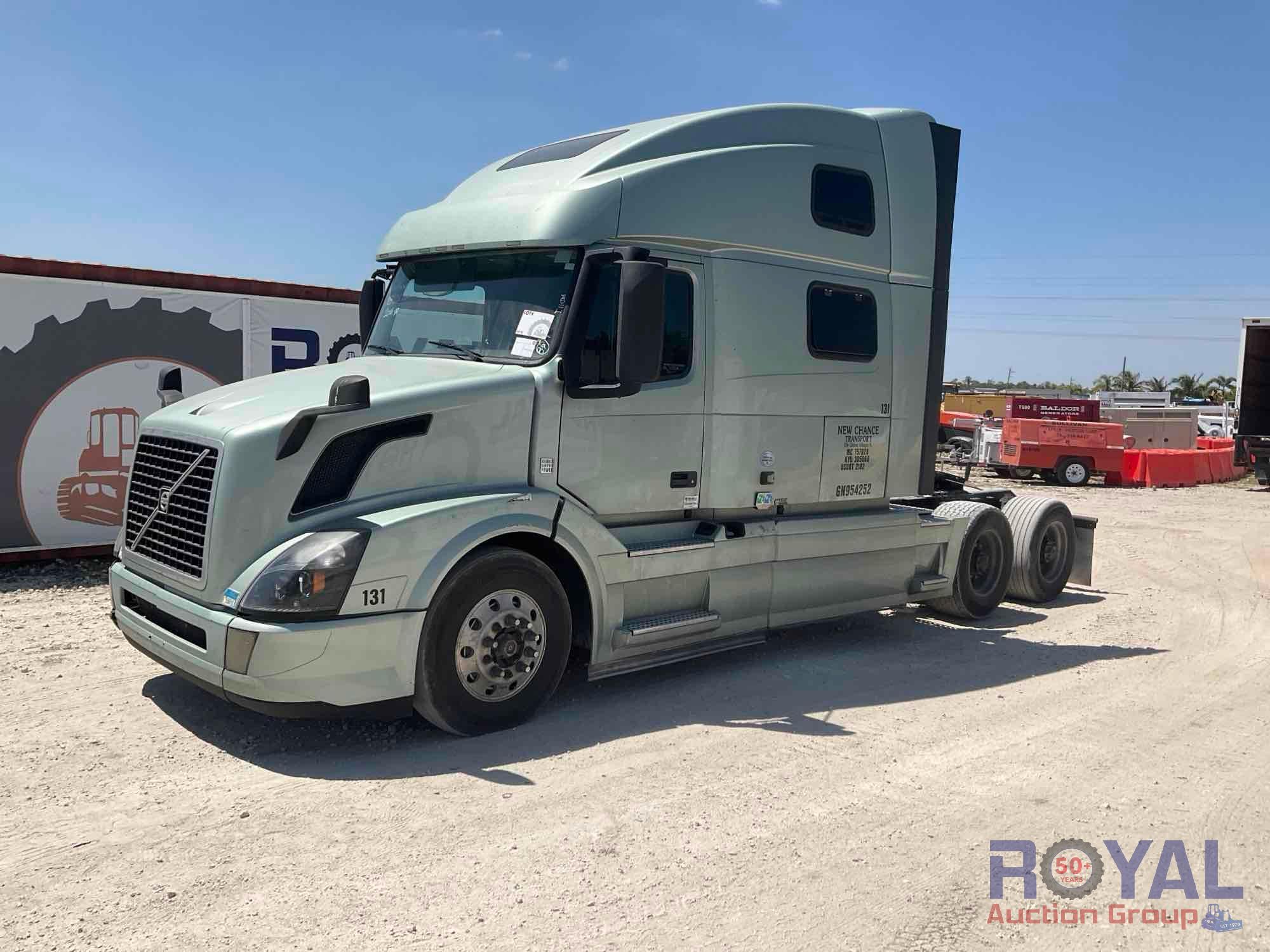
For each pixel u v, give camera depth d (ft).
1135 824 14.10
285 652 14.83
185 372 33.12
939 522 26.08
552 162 20.43
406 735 17.04
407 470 16.48
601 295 18.29
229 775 15.16
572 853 12.73
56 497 30.86
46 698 18.57
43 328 30.32
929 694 20.59
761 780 15.38
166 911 11.13
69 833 13.06
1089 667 23.20
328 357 36.32
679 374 19.79
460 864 12.36
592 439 18.48
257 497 15.47
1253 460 81.30
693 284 19.93
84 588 28.35
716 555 20.34
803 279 21.95
